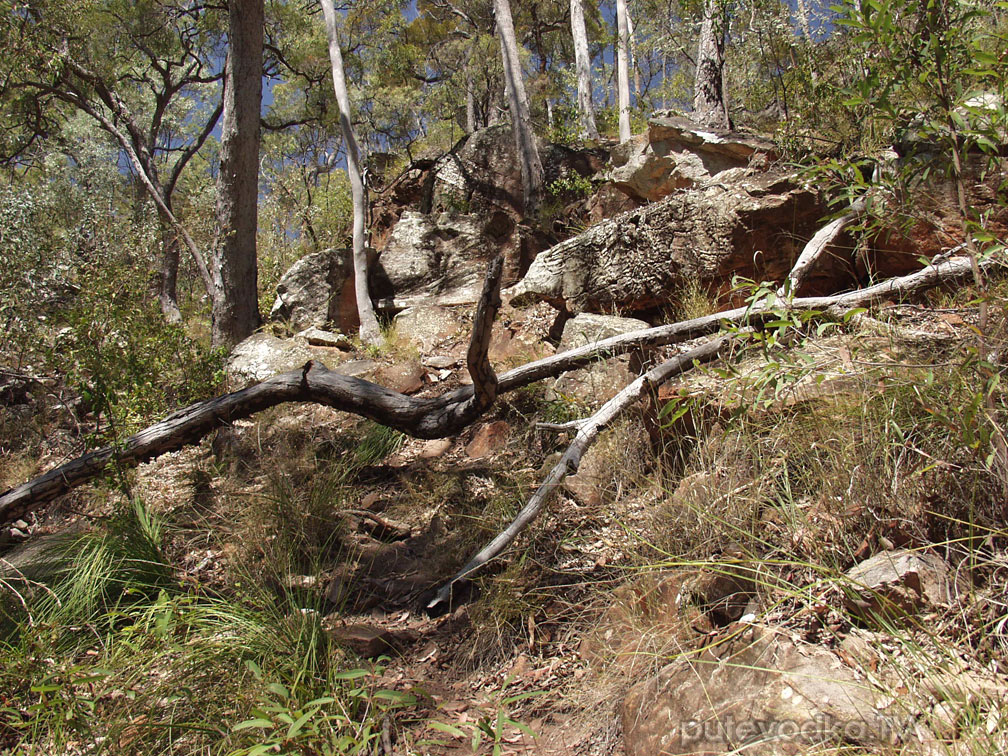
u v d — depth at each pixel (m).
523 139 11.93
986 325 2.99
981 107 2.51
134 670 3.16
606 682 3.00
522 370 5.22
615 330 6.70
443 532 4.86
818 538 2.98
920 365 2.88
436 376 8.34
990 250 2.60
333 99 19.97
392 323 10.53
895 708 2.15
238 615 3.51
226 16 18.41
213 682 3.08
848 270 5.74
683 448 4.30
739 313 4.98
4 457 8.20
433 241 11.48
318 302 11.20
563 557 4.07
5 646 3.72
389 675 3.48
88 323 5.98
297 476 5.89
